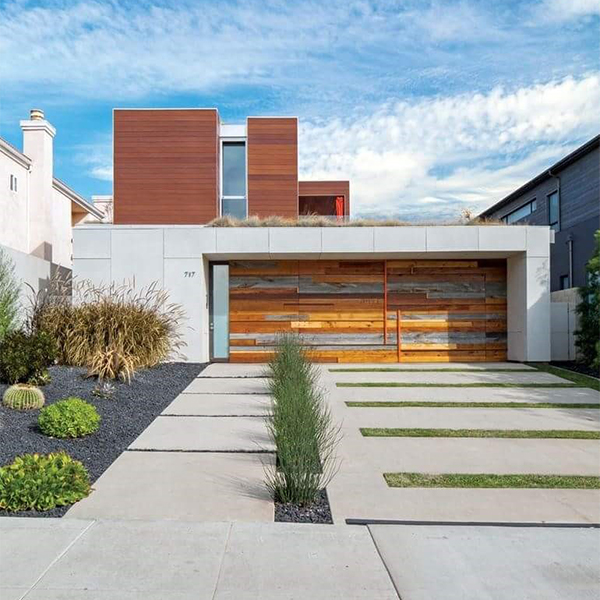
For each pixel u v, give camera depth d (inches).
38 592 108.2
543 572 119.3
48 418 223.5
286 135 734.5
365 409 311.9
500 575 117.7
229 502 161.5
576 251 746.8
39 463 163.0
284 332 490.3
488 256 534.0
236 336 540.7
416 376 444.8
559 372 456.1
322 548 129.7
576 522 148.3
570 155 741.9
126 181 708.7
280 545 130.8
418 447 229.6
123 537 133.9
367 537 136.6
